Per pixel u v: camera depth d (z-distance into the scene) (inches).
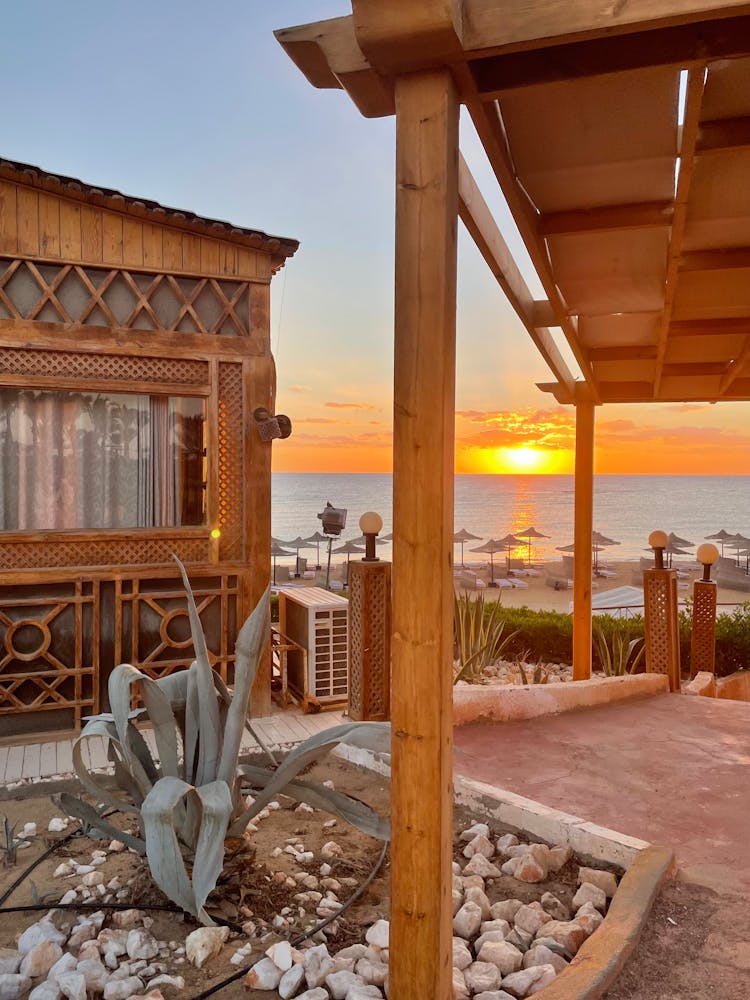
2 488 178.9
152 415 191.0
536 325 198.4
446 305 71.7
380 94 82.3
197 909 89.2
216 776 111.2
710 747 176.2
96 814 106.2
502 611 370.3
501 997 79.5
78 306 180.9
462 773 156.9
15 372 176.2
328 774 154.7
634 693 228.8
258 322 196.2
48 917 96.2
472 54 69.9
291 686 211.6
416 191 72.0
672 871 109.0
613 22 66.0
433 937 71.9
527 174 125.5
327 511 244.7
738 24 74.4
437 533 71.4
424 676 71.8
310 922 96.0
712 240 147.6
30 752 165.6
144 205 181.9
